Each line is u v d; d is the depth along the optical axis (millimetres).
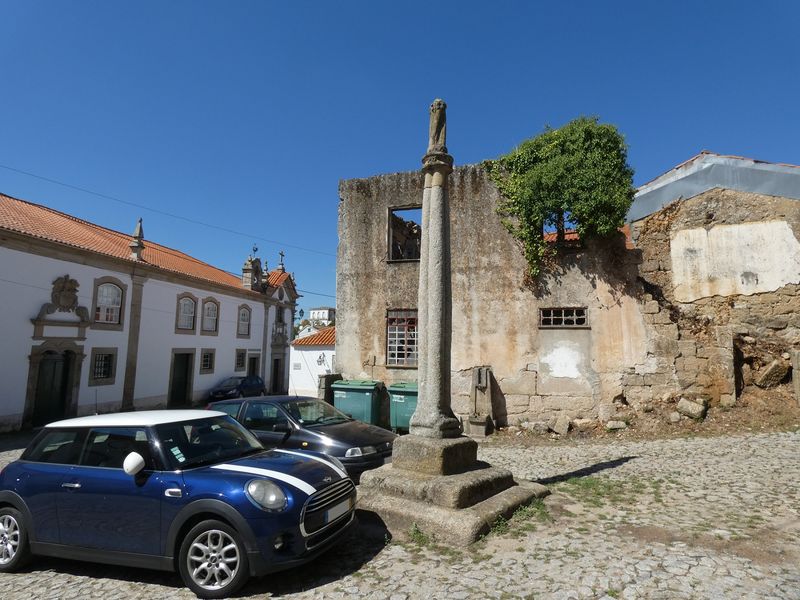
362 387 13250
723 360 11328
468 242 13477
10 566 4695
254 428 7898
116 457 4613
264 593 3914
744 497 5840
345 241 15039
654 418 11312
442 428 5973
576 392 12148
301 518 4043
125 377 21109
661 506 5605
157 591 4145
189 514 4047
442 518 4926
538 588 3734
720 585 3650
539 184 12000
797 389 10930
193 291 25953
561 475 7336
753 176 12070
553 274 12648
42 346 17203
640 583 3721
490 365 12875
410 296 14188
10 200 20297
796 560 4059
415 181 14492
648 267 12594
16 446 13695
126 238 27062
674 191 12703
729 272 12023
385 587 3908
